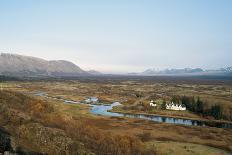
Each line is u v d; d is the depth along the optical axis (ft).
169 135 252.62
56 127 156.04
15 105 199.93
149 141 221.87
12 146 99.91
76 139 141.18
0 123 128.47
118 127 277.44
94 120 306.55
